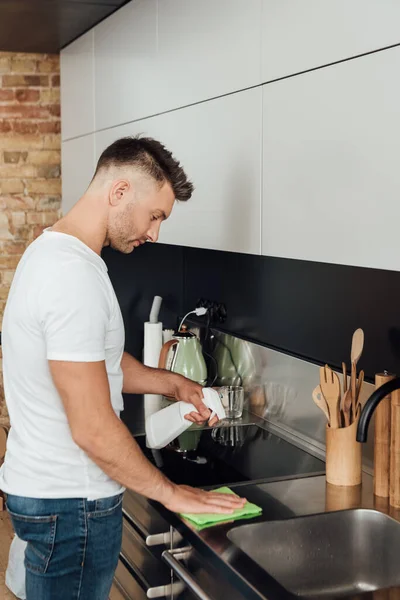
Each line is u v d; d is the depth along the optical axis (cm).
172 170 200
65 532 194
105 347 193
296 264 277
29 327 185
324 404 230
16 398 196
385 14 161
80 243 190
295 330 279
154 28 279
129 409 304
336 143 181
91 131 359
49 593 197
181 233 272
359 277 243
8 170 452
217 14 232
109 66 331
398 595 167
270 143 208
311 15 186
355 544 206
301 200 197
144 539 229
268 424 288
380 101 165
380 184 167
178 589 206
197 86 248
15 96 448
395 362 229
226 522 197
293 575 200
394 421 206
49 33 370
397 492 207
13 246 459
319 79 185
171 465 243
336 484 226
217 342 332
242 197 225
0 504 441
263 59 208
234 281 322
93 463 195
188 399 246
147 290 391
